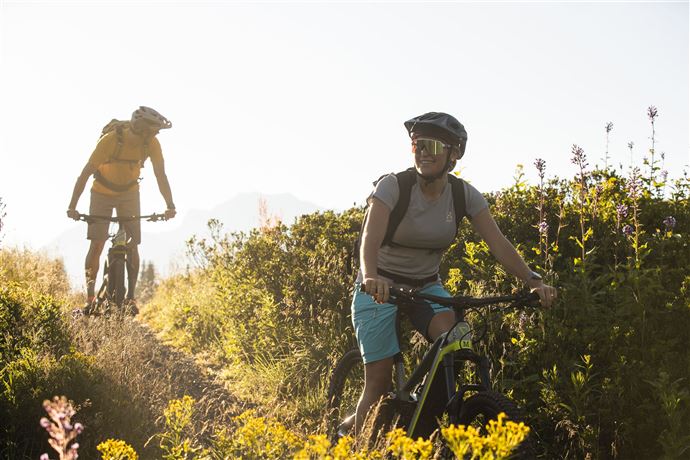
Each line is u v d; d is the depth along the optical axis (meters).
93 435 4.76
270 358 7.25
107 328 7.47
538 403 4.74
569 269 5.40
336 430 4.95
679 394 4.20
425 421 3.98
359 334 4.40
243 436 3.56
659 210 5.84
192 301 10.62
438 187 4.21
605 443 4.48
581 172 5.62
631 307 4.78
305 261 7.79
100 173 9.79
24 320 6.67
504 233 6.12
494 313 5.15
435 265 4.41
